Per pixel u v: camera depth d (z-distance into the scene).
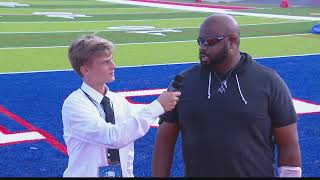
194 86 2.93
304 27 19.98
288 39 16.59
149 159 5.78
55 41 15.34
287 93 2.94
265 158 2.91
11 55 12.77
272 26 20.22
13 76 10.15
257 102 2.83
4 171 5.32
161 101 2.87
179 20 22.02
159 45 14.93
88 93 3.06
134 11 25.70
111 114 3.07
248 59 2.94
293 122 2.94
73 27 18.94
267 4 33.00
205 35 2.87
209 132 2.86
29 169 5.40
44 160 5.68
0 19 20.92
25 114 7.43
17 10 24.92
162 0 33.75
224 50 2.85
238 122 2.82
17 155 5.80
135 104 8.16
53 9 25.84
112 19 21.91
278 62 12.27
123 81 9.85
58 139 6.38
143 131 2.86
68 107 3.01
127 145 2.98
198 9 27.55
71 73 10.52
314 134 6.70
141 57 12.77
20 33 17.03
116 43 15.18
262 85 2.87
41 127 6.84
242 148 2.82
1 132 6.59
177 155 5.84
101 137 2.90
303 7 30.89
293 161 2.96
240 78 2.87
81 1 31.59
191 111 2.90
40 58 12.39
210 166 2.88
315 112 7.81
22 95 8.58
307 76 10.61
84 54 2.98
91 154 3.01
